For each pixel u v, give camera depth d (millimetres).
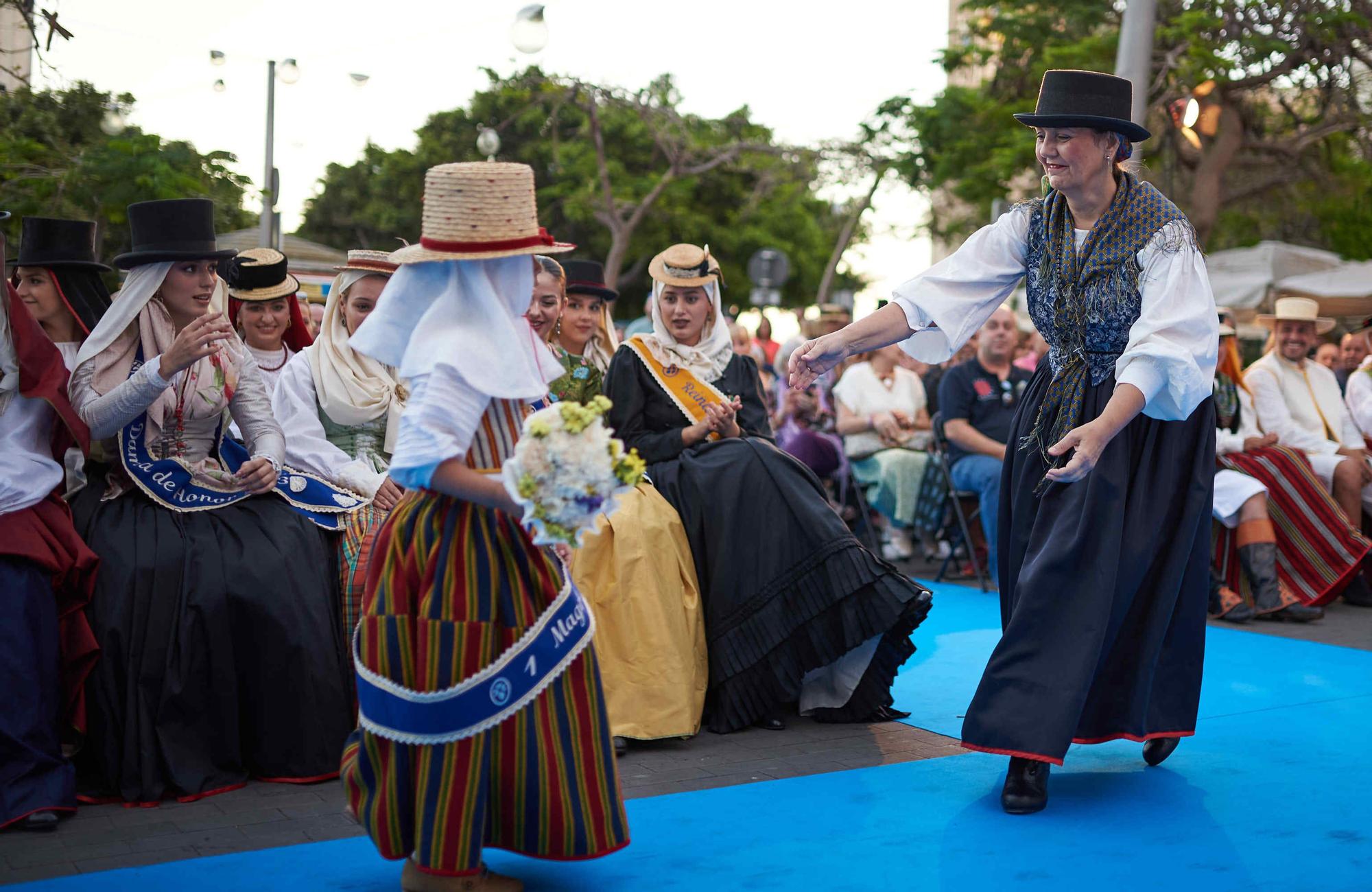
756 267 17922
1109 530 3539
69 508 3701
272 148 15055
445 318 2709
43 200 8875
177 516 3871
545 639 2736
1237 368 7395
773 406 10273
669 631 4266
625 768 3988
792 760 4078
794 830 3389
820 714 4602
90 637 3605
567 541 2580
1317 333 8930
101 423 3758
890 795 3691
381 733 2693
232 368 4125
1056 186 3602
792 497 4473
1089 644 3496
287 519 3984
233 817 3482
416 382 2680
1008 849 3232
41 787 3404
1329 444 7516
